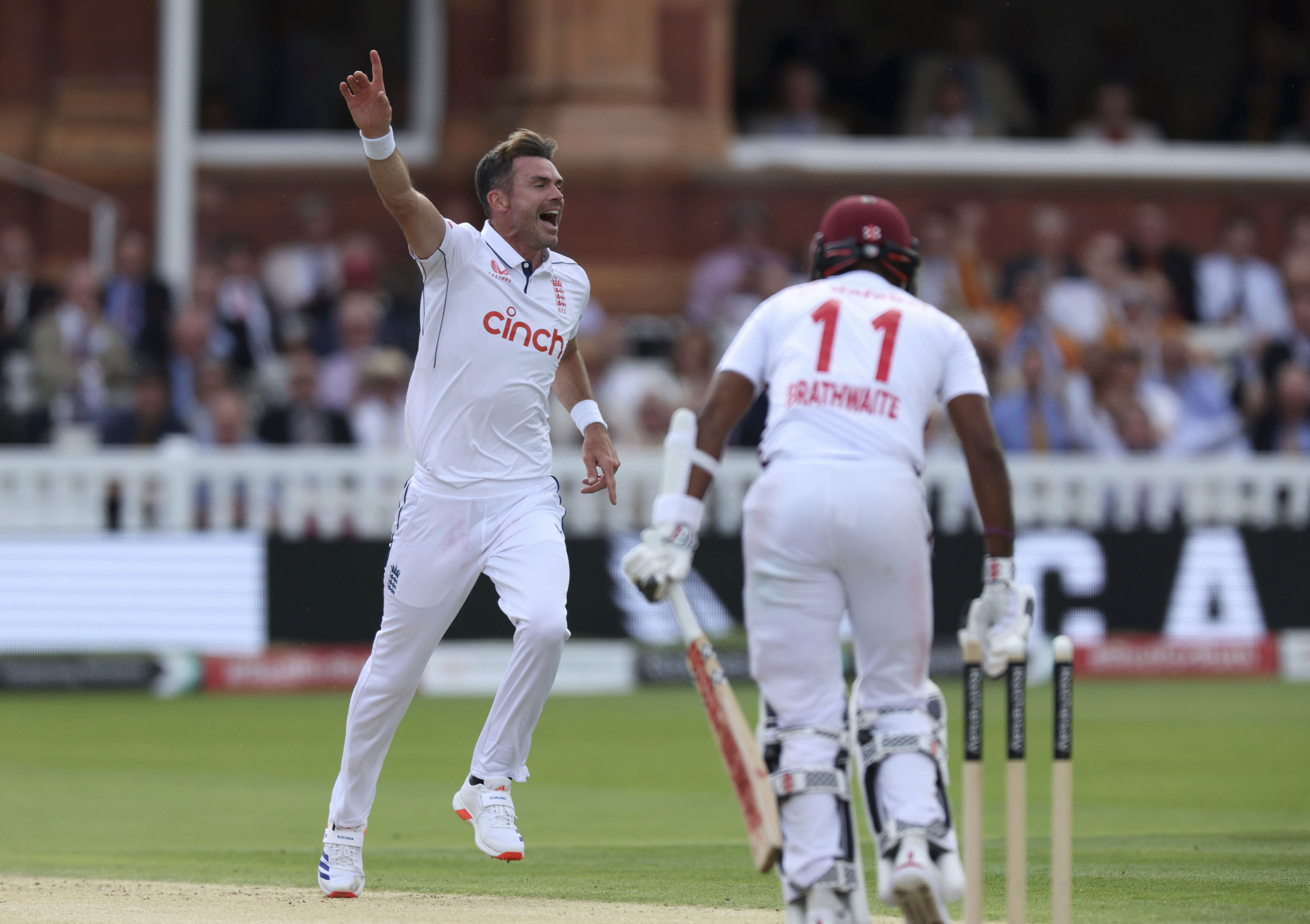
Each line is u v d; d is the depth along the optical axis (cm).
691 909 1716
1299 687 4088
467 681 3978
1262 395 4559
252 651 4000
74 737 3347
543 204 1738
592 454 1875
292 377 4244
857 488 1396
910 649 1424
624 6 5238
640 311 5228
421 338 1755
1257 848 2145
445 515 1744
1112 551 4203
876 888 1873
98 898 1759
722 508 4116
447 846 2231
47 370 4312
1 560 3978
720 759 3089
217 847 2223
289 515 4078
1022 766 1359
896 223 1506
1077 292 4672
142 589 3994
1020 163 5434
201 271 4491
